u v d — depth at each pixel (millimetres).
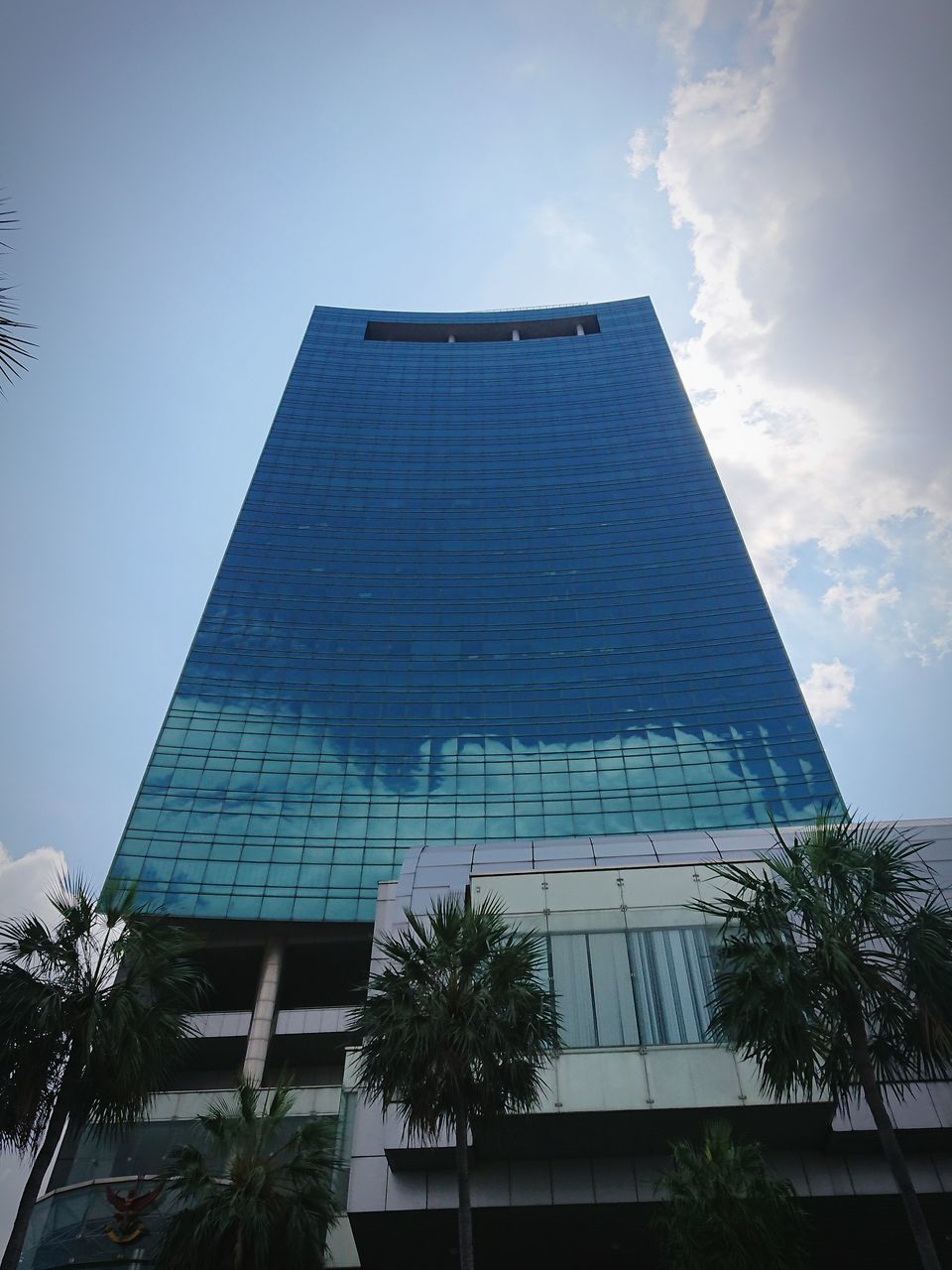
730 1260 22312
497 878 35344
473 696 88938
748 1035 22141
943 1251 30969
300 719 85562
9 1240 21562
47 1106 23531
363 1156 31641
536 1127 29297
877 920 22141
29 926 25266
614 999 31641
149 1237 35281
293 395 123312
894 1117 28641
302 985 74250
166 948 26203
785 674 88250
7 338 16828
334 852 75188
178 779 79312
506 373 129625
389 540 104000
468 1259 21516
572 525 105750
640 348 131250
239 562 99750
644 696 88188
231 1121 28922
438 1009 23266
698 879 34562
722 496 106688
